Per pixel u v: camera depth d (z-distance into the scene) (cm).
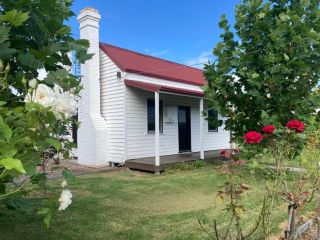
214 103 559
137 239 393
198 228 429
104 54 1126
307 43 450
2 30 163
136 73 1093
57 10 233
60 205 144
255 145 343
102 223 456
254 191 498
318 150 409
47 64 221
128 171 1002
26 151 127
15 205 208
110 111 1109
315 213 424
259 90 489
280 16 455
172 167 1001
